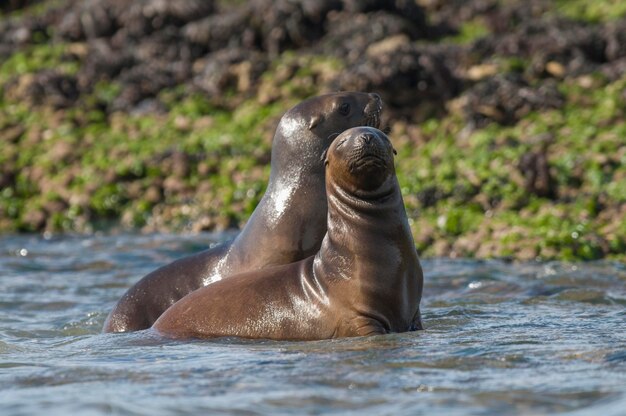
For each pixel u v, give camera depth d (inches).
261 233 1736.0
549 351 1387.8
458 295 2042.3
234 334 1549.0
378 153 1465.3
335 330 1497.3
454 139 3225.9
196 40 4074.8
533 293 2020.2
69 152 3570.4
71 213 3294.8
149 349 1499.8
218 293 1598.2
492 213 2758.4
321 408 1143.6
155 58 4067.4
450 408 1130.7
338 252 1512.1
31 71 4148.6
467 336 1509.6
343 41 3855.8
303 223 1726.1
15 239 3127.5
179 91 3887.8
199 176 3341.5
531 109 3267.7
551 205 2723.9
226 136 3494.1
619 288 2053.4
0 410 1171.3
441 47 3654.0
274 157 1790.1
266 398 1182.9
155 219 3208.7
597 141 2977.4
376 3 3988.7
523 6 4001.0
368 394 1189.7
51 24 4539.9
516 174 2844.5
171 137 3602.4
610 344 1428.4
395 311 1505.9
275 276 1577.3
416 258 1533.0
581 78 3412.9
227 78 3831.2
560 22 3747.5
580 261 2386.8
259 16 4045.3
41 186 3469.5
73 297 2186.3
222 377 1289.4
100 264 2596.0
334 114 1770.4
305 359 1365.7
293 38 3981.3
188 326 1582.2
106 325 1780.3
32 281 2389.3
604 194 2704.2
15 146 3686.0
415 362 1330.0
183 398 1197.1
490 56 3612.2
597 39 3570.4
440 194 2859.3
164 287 1774.1
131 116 3823.8
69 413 1146.0
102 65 4065.0
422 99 3449.8
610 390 1179.9
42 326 1870.1
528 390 1190.9
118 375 1325.0
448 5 4121.6
